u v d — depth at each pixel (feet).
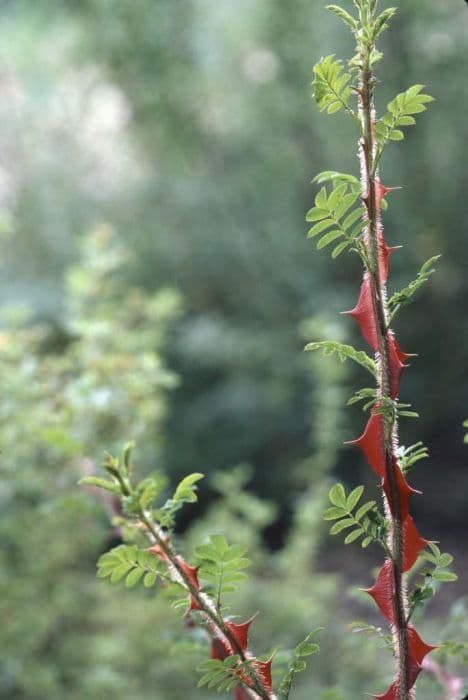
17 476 7.68
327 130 22.36
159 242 24.43
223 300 24.86
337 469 25.04
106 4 22.34
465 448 27.86
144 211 24.86
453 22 21.42
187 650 4.94
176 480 24.93
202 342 23.27
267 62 22.53
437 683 4.72
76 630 11.67
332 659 11.18
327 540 21.77
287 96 22.06
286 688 3.26
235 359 23.85
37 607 11.17
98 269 9.97
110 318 9.72
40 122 26.37
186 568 3.13
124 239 24.17
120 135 25.38
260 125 23.09
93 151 26.45
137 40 22.41
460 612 5.14
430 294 23.43
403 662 3.05
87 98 25.44
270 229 23.72
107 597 11.61
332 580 13.98
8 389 7.51
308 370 23.06
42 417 7.26
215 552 3.08
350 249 3.05
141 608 11.35
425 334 24.02
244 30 22.71
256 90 22.71
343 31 20.80
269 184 23.49
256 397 24.71
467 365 24.45
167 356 24.29
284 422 24.59
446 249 22.86
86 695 10.48
